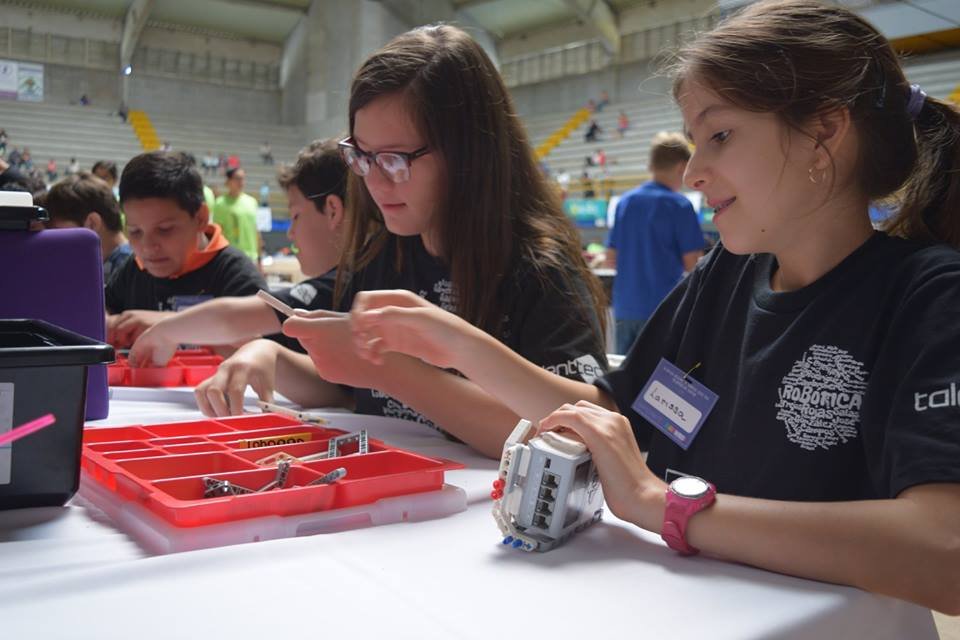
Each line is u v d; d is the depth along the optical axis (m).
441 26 1.12
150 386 1.41
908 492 0.57
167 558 0.55
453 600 0.51
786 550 0.57
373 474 0.78
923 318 0.64
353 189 1.33
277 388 1.31
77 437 0.69
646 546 0.63
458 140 1.06
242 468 0.77
